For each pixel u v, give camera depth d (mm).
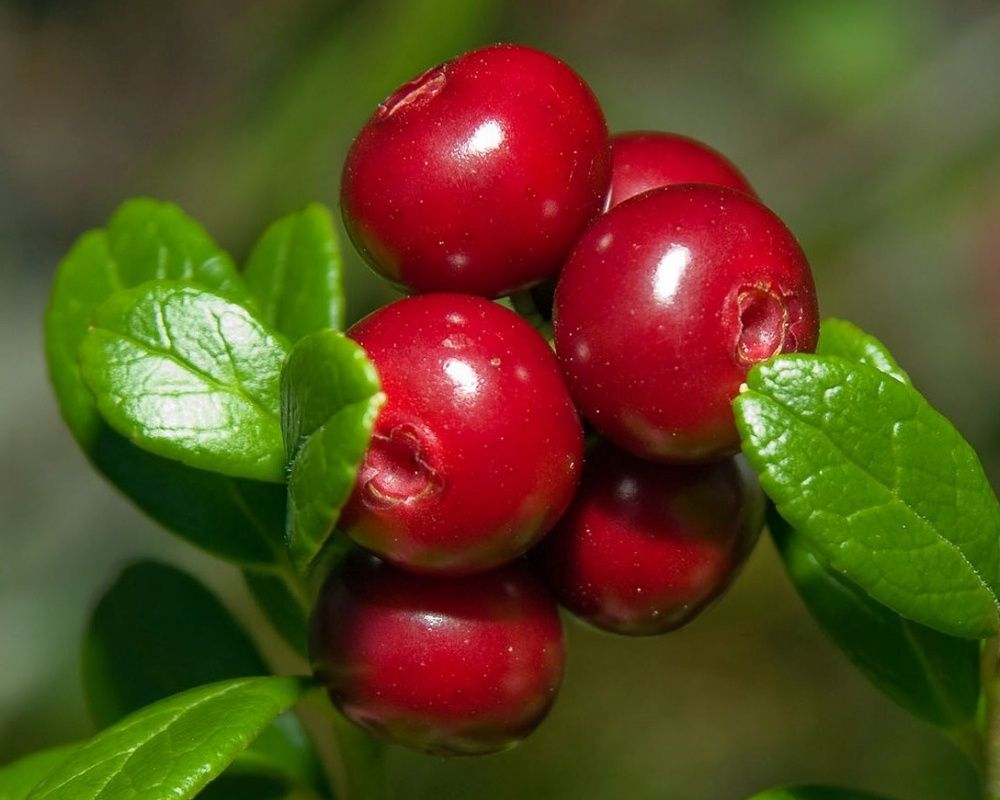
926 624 91
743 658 190
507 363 88
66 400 104
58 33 279
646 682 186
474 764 174
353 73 186
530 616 93
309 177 191
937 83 224
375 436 88
